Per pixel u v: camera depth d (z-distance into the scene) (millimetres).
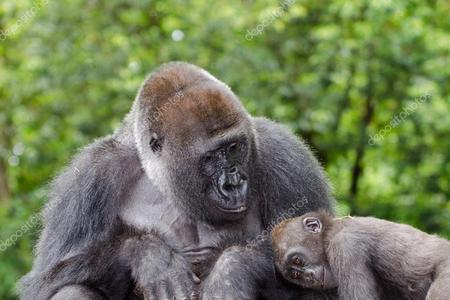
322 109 20734
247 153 8203
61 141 21328
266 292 8297
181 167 8203
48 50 20172
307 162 9391
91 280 8359
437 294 7219
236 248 8266
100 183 8836
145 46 20703
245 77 19578
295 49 21141
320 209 9172
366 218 8477
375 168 24297
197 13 20328
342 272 8062
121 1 20438
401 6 20031
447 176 22406
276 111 19750
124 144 9172
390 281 8047
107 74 19953
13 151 22234
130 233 8758
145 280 7949
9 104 21281
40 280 8570
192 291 7945
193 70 8531
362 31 20281
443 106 20969
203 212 8320
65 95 20625
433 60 20688
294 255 8430
